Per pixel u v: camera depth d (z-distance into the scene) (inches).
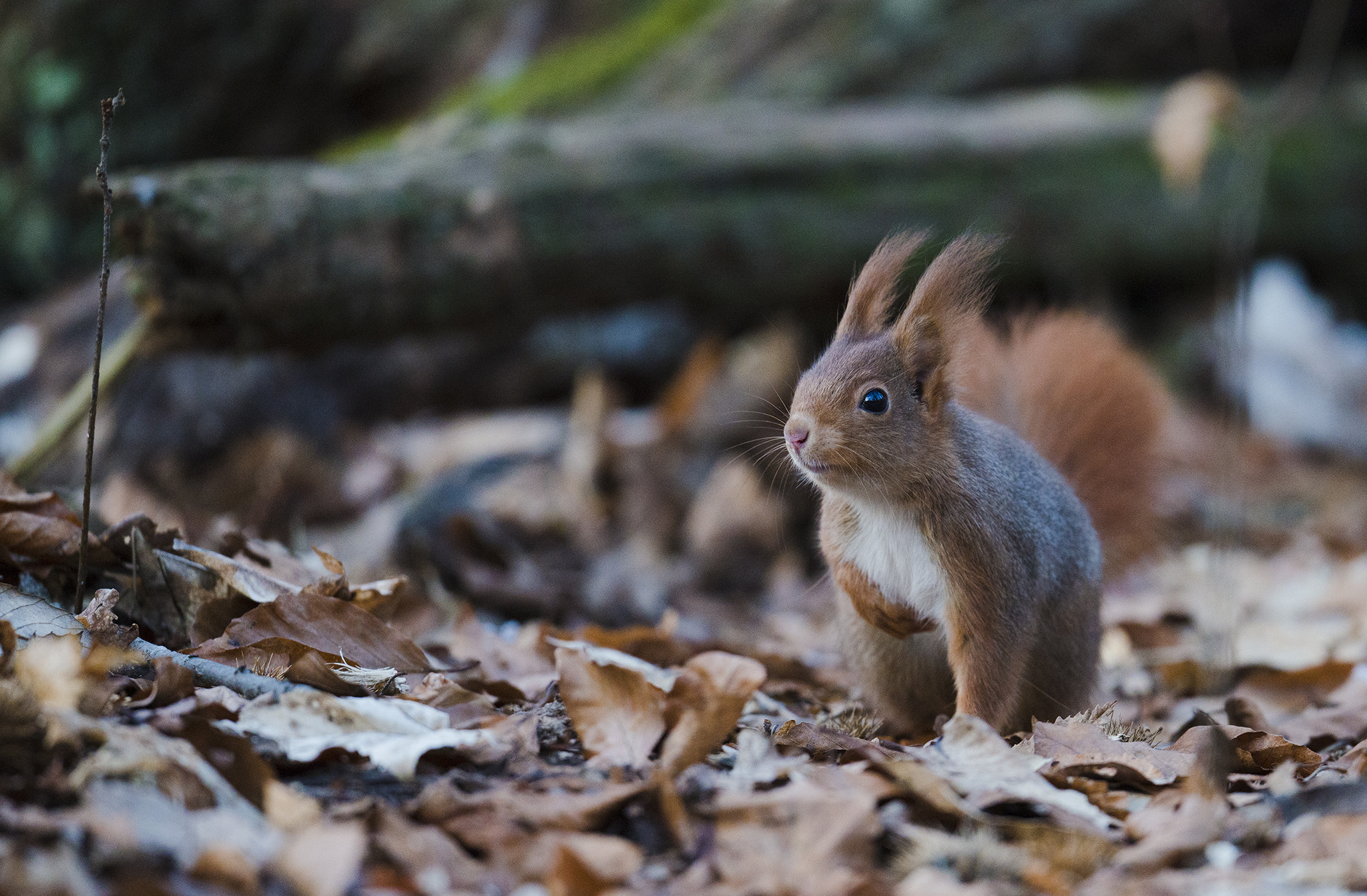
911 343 257.1
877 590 265.1
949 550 253.9
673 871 176.9
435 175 449.1
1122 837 195.9
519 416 626.8
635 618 414.9
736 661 210.8
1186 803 199.3
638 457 563.8
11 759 171.5
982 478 258.7
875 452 250.7
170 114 676.1
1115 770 216.1
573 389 668.1
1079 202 616.4
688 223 518.9
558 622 402.0
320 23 698.2
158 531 248.7
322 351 433.4
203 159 691.4
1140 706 318.7
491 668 270.2
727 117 573.3
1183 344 686.5
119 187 361.4
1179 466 538.0
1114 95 683.4
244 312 385.1
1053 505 277.4
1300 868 180.5
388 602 257.8
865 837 179.0
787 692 300.4
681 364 677.9
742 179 541.6
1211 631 339.0
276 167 406.9
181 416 566.3
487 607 404.8
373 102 723.4
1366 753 226.4
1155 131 547.2
